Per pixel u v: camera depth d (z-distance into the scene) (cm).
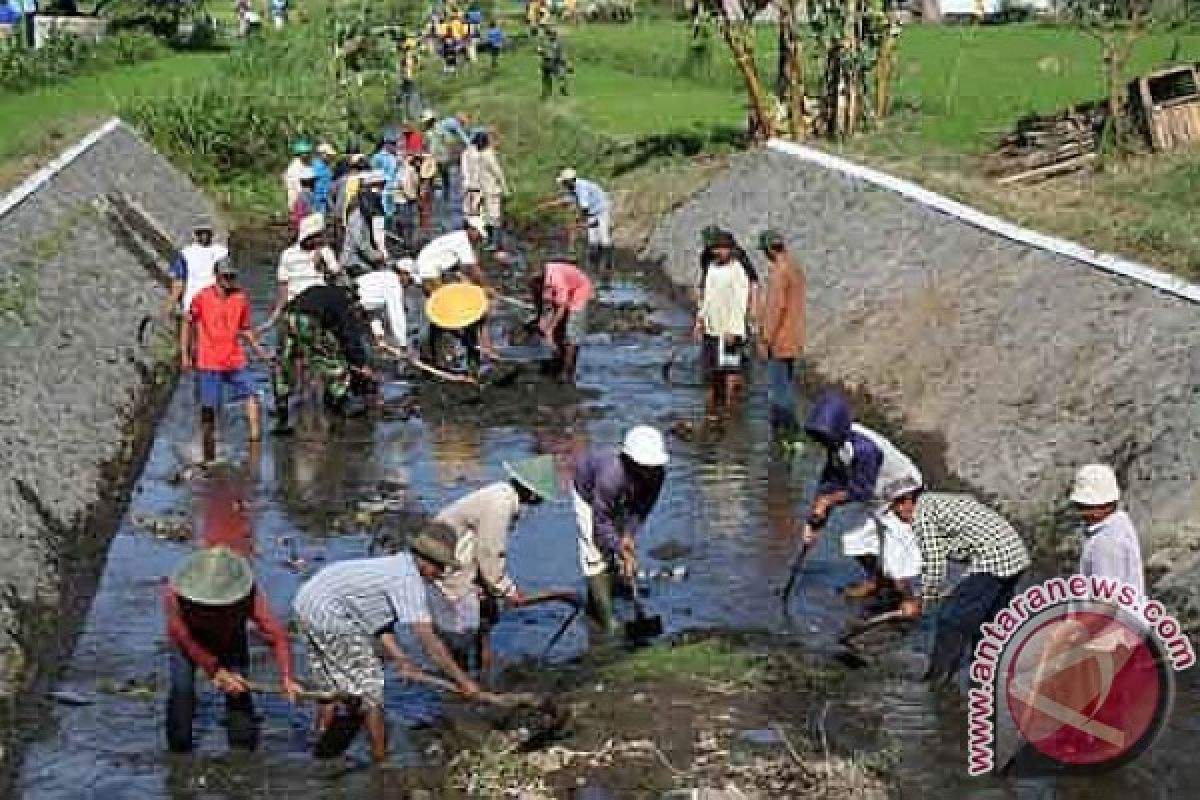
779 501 1644
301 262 2030
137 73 5044
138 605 1382
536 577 1430
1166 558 1318
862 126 3244
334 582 1084
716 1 3316
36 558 1373
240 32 6309
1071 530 1437
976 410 1739
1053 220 2042
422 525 1565
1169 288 1641
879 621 1243
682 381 2138
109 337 2044
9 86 4547
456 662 1210
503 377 2105
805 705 1173
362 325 2338
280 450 1828
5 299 1794
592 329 2448
